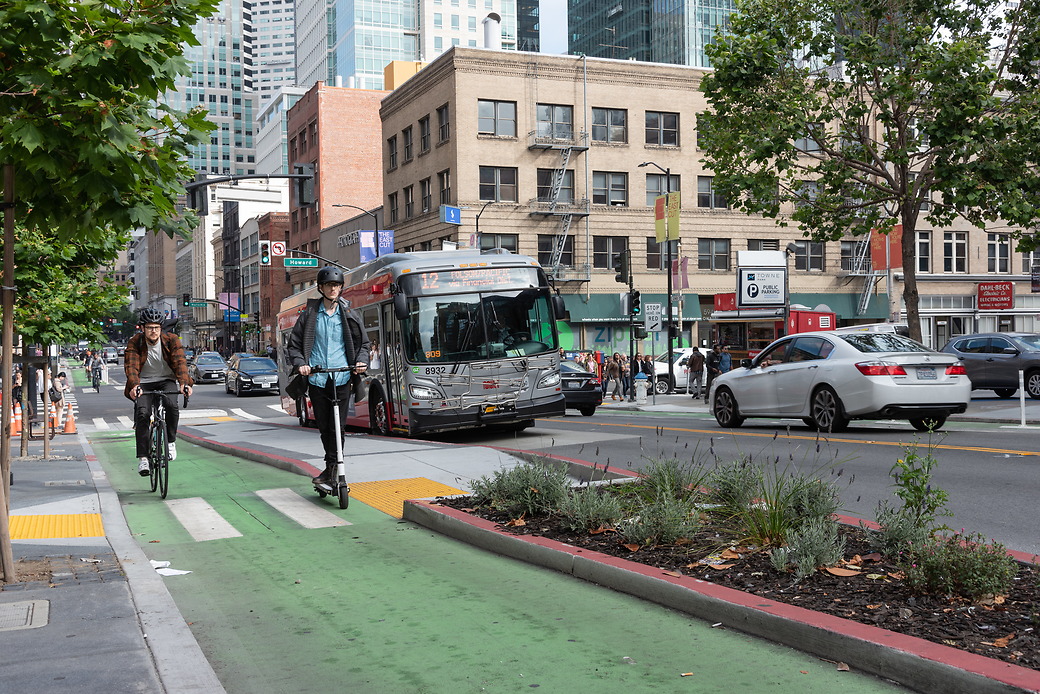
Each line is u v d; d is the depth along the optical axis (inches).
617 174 1978.3
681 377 1453.0
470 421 621.9
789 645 171.3
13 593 212.4
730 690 151.6
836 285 2086.6
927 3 806.5
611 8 4672.7
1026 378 928.9
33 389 897.5
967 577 179.5
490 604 210.4
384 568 249.8
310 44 6407.5
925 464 226.1
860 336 604.1
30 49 206.8
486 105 1886.1
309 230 3038.9
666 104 2000.5
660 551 235.5
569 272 1903.3
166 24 220.8
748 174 861.2
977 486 363.3
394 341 639.1
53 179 230.4
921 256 2079.2
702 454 483.8
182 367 387.9
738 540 237.5
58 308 669.3
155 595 214.1
